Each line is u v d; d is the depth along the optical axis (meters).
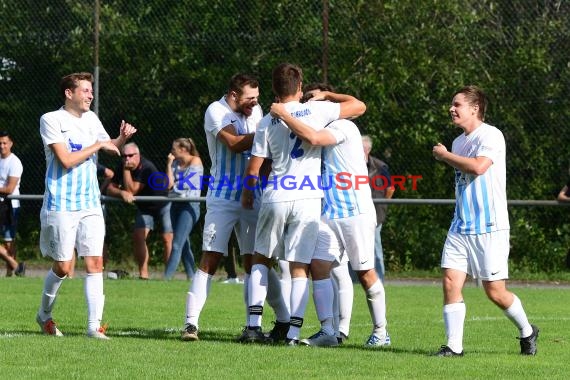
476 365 25.42
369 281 29.45
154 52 60.66
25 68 61.91
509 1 58.69
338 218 28.89
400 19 58.75
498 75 58.56
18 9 61.62
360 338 31.80
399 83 58.78
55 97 61.72
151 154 61.00
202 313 37.94
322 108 28.53
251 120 30.39
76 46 60.88
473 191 27.11
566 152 58.34
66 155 29.25
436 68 58.78
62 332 31.55
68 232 29.62
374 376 23.48
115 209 61.84
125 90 60.81
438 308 41.41
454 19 58.75
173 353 26.34
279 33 59.03
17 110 62.12
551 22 58.34
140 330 32.56
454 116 27.39
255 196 30.02
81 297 42.59
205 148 61.00
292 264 28.89
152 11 60.81
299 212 28.42
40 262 63.03
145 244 53.66
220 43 60.09
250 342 29.17
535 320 37.50
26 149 62.06
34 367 23.98
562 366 25.58
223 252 29.94
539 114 58.41
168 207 53.81
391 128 59.09
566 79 58.19
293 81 28.42
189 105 60.78
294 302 28.81
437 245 59.88
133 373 23.23
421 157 59.19
